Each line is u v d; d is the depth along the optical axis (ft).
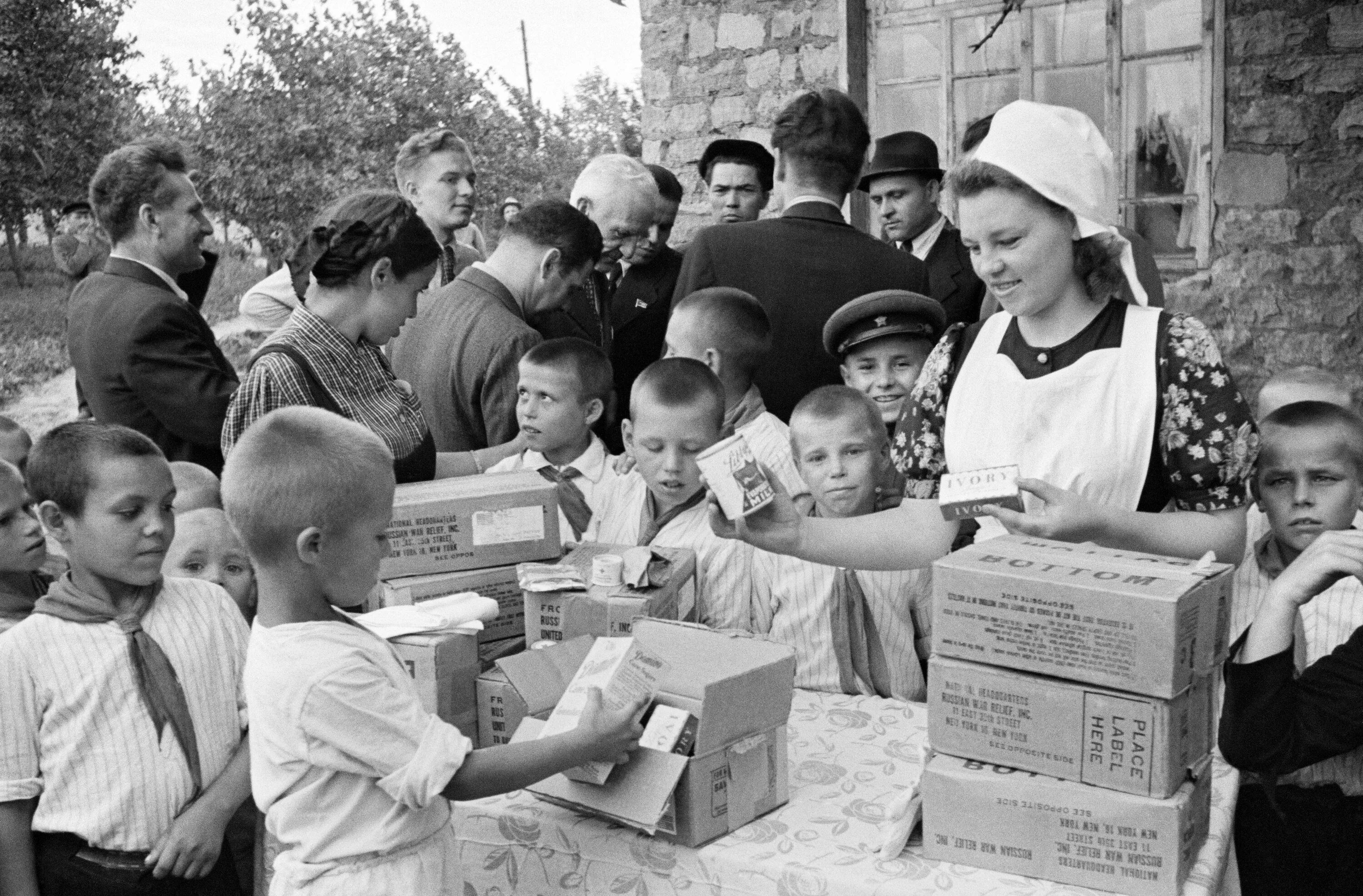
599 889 6.58
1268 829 7.27
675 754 6.31
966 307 15.14
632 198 14.28
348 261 9.26
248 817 8.43
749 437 10.34
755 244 11.93
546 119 45.88
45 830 7.27
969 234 6.64
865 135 12.18
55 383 23.91
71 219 16.52
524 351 11.39
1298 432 7.56
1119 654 5.71
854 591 8.52
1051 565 6.09
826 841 6.44
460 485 8.80
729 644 6.98
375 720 5.86
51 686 7.25
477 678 7.57
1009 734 6.06
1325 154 17.21
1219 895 6.41
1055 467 6.80
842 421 9.01
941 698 6.23
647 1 21.90
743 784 6.57
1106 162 6.64
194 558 8.80
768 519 7.00
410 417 9.73
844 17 20.24
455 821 6.93
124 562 7.38
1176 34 18.12
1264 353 17.90
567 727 6.42
